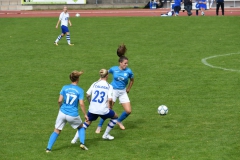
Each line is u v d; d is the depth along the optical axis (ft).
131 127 105.09
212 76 151.84
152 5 381.60
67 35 209.77
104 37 228.63
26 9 394.93
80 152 89.35
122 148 91.35
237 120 107.86
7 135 100.07
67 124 107.14
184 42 211.82
